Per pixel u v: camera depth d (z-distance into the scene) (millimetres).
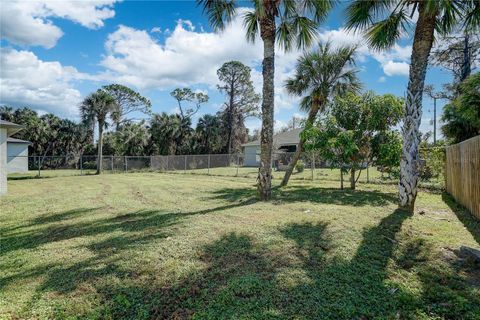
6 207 6957
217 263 3248
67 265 3258
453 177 7332
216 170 22031
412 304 2447
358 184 10945
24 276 3006
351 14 6309
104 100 20484
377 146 8680
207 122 30984
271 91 7168
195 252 3570
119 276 2961
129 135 26922
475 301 2488
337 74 10492
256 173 17984
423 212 5738
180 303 2484
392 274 3000
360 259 3342
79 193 9344
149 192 9273
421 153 10258
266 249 3648
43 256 3555
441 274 3004
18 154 22344
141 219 5395
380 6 5957
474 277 2945
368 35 6395
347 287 2707
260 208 6160
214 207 6395
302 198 7574
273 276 2918
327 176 14961
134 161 23000
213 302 2479
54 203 7410
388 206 6406
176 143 29531
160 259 3363
